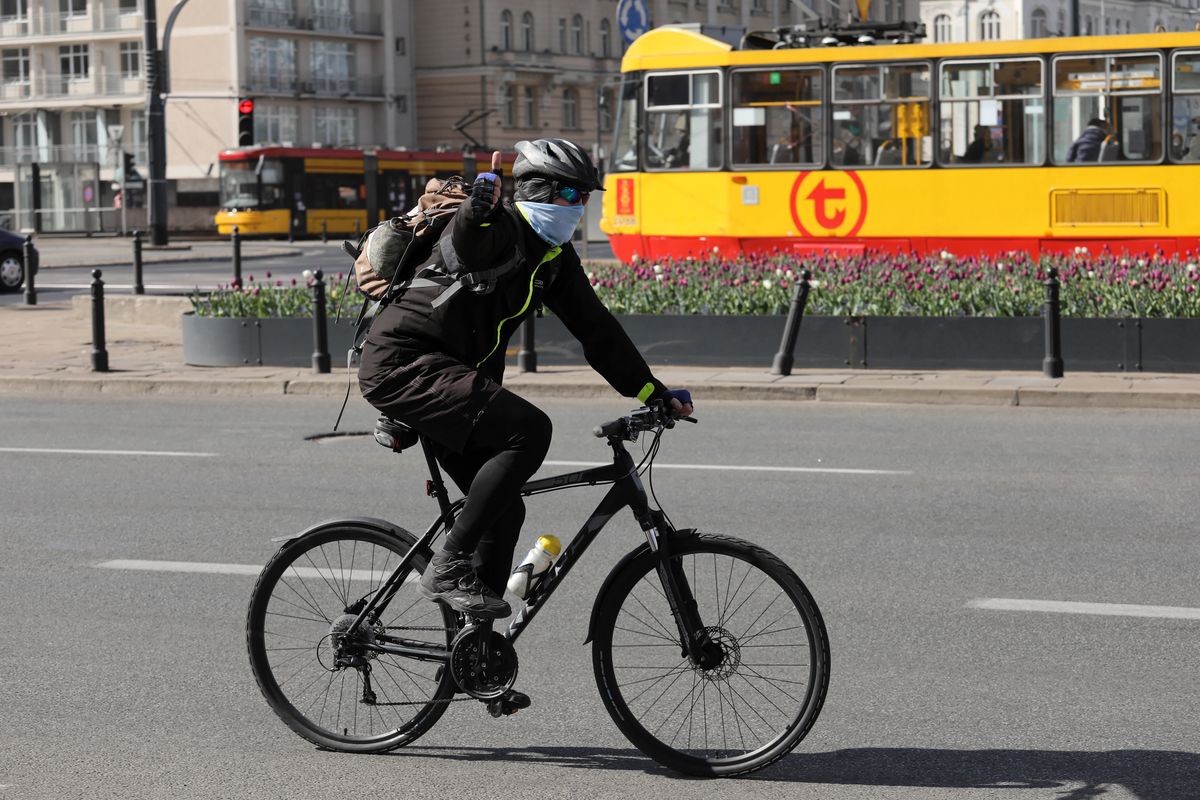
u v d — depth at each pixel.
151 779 5.06
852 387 14.95
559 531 8.89
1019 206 21.98
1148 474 10.68
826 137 22.97
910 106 22.48
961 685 5.95
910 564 7.98
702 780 5.02
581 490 10.25
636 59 24.25
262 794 4.92
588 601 7.33
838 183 22.92
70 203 64.62
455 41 83.38
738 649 5.01
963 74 22.19
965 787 4.91
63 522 9.42
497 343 4.95
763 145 23.41
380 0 82.06
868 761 5.16
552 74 85.69
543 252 4.87
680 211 24.00
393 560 5.23
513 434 4.80
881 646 6.49
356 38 80.75
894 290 17.05
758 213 23.42
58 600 7.46
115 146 66.94
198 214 68.19
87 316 24.62
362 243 5.02
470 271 4.78
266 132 77.19
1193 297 15.91
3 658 6.49
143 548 8.62
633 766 5.16
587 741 5.41
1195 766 5.05
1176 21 93.38
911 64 22.41
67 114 81.62
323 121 80.06
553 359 17.08
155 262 39.66
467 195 4.97
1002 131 22.05
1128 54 21.41
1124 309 16.14
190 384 16.59
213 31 75.69
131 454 12.23
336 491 10.42
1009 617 6.91
